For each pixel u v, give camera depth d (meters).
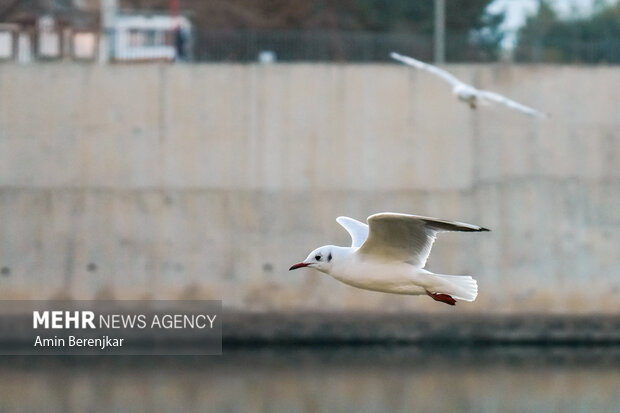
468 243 30.86
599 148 31.23
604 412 23.31
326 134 30.66
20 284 30.28
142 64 30.52
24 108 30.44
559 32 45.62
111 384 26.14
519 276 30.94
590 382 26.28
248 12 43.97
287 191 30.61
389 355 29.55
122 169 30.52
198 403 24.28
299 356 29.47
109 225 30.44
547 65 31.16
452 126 30.81
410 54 34.06
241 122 30.56
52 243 30.38
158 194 30.50
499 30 34.78
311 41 33.75
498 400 24.45
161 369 27.89
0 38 33.38
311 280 30.45
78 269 30.34
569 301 31.05
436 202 30.81
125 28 33.72
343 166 30.69
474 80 31.08
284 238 30.55
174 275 30.44
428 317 30.55
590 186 31.20
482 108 30.88
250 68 30.56
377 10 45.41
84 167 30.48
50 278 30.31
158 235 30.47
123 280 30.36
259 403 24.30
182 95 30.55
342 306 30.44
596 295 31.11
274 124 30.61
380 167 30.72
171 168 30.52
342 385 25.98
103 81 30.52
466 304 30.70
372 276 15.41
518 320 30.84
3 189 30.34
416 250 15.20
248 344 30.28
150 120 30.53
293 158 30.62
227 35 33.53
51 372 27.59
